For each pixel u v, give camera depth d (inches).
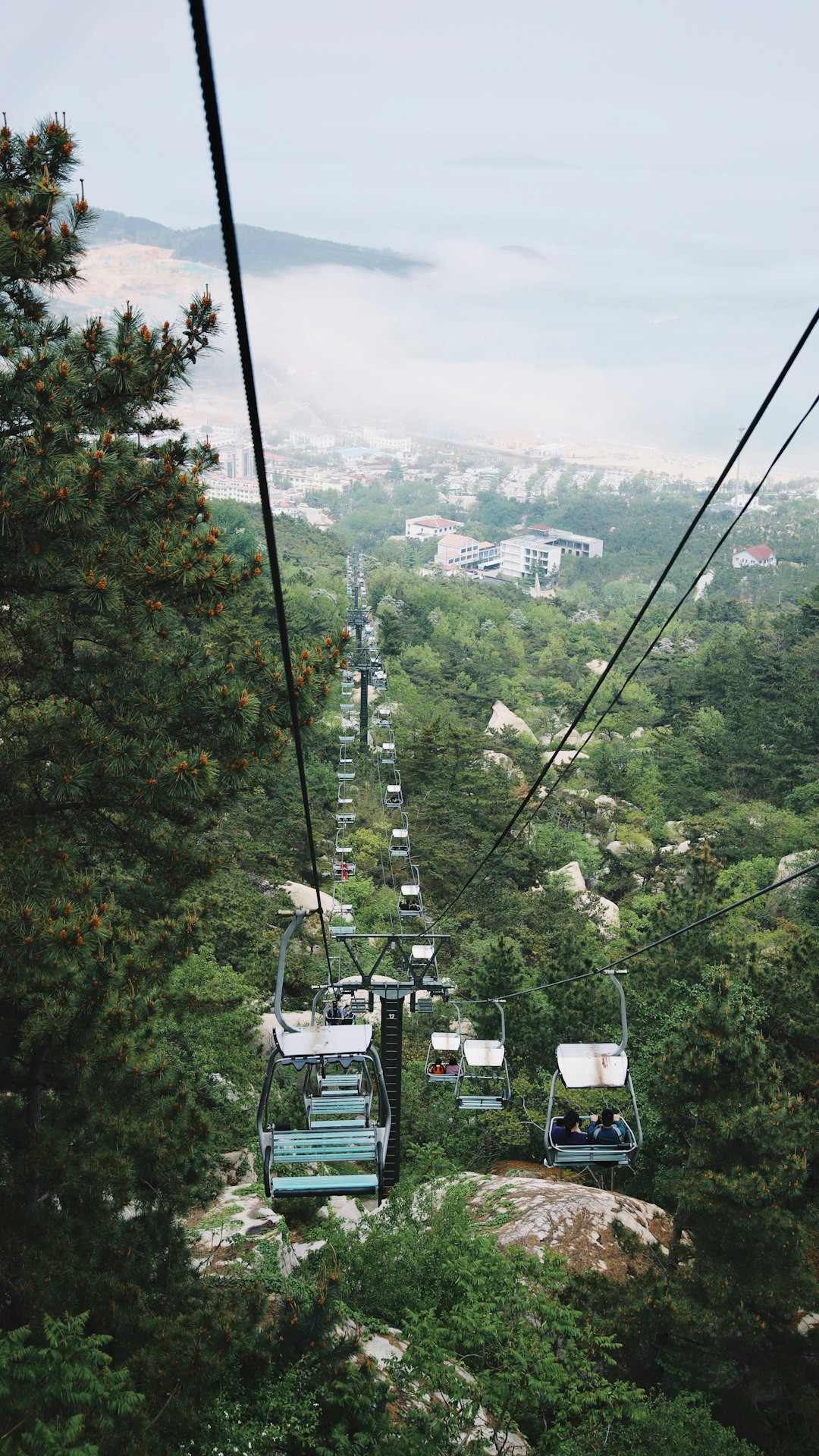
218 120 161.2
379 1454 540.1
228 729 631.2
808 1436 838.5
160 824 637.9
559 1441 607.2
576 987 1330.0
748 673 4384.8
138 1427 456.8
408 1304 781.9
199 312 670.5
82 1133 572.7
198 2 148.3
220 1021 1037.8
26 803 620.1
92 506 551.8
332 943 1678.2
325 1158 459.5
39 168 587.8
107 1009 586.2
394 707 4128.9
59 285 623.5
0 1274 507.5
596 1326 821.9
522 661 6092.5
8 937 532.7
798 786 3368.6
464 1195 880.9
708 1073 879.1
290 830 2086.6
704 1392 843.4
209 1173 842.8
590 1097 1248.2
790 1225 814.5
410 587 7288.4
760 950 1492.4
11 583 600.1
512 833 2438.5
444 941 1902.1
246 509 6619.1
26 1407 383.6
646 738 4426.7
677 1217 908.0
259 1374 573.9
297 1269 801.6
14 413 585.9
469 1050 925.8
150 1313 534.9
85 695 645.3
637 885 2751.0
